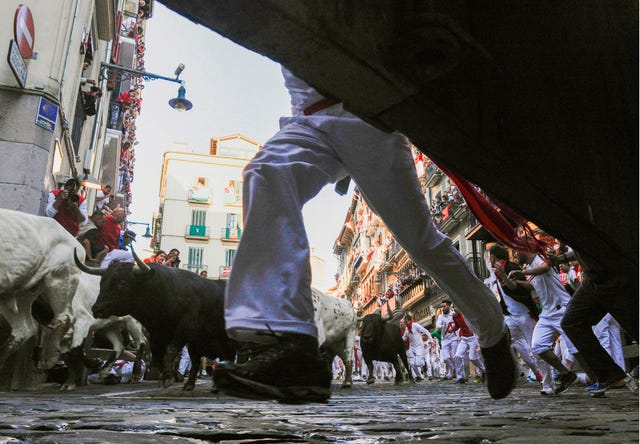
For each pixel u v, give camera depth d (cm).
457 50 105
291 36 94
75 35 1266
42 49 1150
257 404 352
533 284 561
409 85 108
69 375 652
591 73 174
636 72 192
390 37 103
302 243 176
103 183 3038
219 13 88
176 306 577
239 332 165
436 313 3488
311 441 131
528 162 141
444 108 118
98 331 877
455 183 223
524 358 654
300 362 160
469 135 124
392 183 198
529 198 152
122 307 565
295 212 179
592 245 185
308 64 102
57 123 1178
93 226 976
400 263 4681
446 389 836
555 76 156
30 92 1103
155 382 945
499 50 132
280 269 170
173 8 88
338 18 95
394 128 123
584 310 438
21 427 158
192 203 5769
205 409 289
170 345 571
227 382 153
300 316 166
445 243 215
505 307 653
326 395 164
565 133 158
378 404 362
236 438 138
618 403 341
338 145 193
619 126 183
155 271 577
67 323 624
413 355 1795
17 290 575
